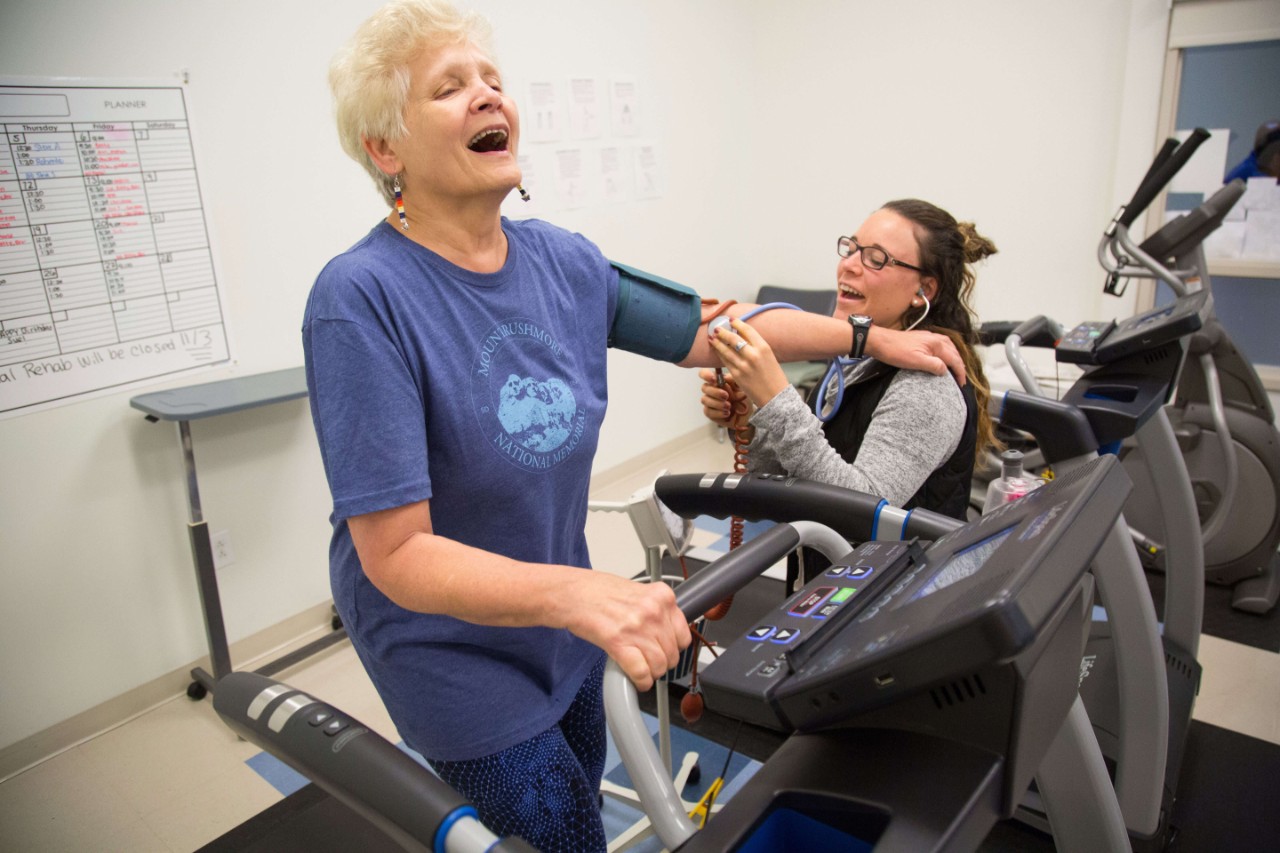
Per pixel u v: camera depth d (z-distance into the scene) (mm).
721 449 4477
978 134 3844
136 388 2367
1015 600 566
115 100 2223
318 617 2877
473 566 837
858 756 709
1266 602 2617
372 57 915
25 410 2178
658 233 4066
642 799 750
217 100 2430
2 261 2096
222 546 2596
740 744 2109
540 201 3473
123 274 2305
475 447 966
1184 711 1922
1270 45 3088
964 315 1681
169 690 2549
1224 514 2594
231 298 2535
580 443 1072
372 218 2875
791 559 1612
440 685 1035
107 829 2029
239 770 2219
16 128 2074
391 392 883
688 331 1331
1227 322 3441
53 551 2275
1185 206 3412
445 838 714
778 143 4473
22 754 2271
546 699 1117
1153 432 1905
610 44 3633
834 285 4492
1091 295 3695
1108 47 3438
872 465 1461
